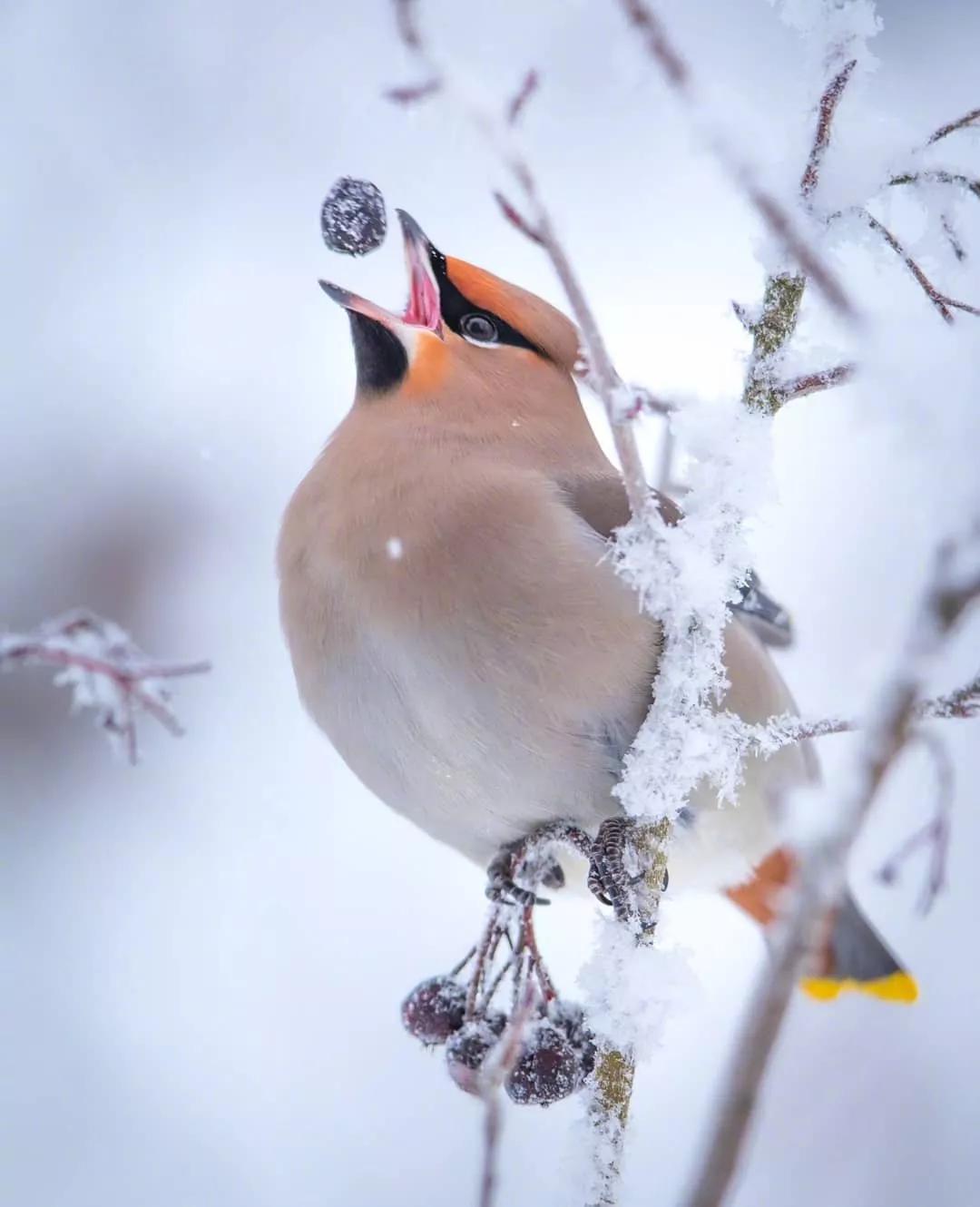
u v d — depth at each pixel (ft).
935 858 18.19
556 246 16.48
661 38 14.14
